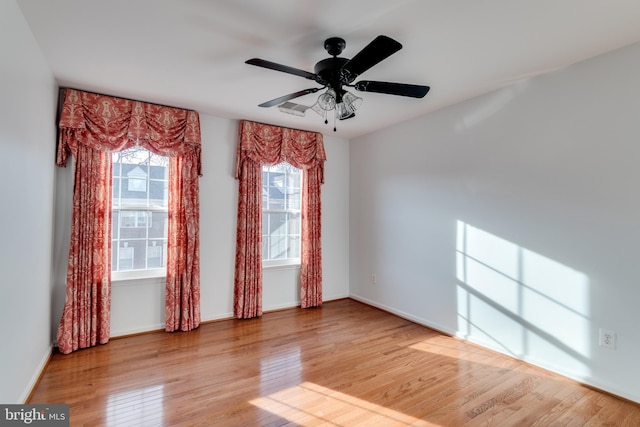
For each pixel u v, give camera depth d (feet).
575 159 8.07
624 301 7.29
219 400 7.25
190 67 8.41
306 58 7.94
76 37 7.02
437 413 6.81
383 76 8.83
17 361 6.44
